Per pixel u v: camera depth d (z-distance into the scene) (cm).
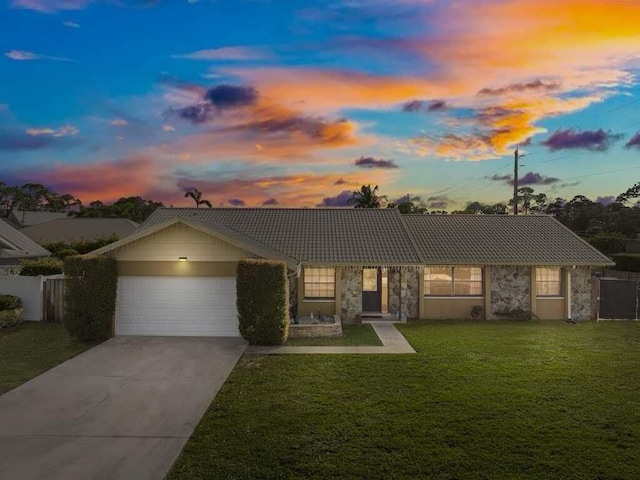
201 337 1569
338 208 2377
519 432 820
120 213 6994
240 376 1152
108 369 1206
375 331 1714
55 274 2197
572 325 1859
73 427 855
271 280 1474
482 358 1316
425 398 988
